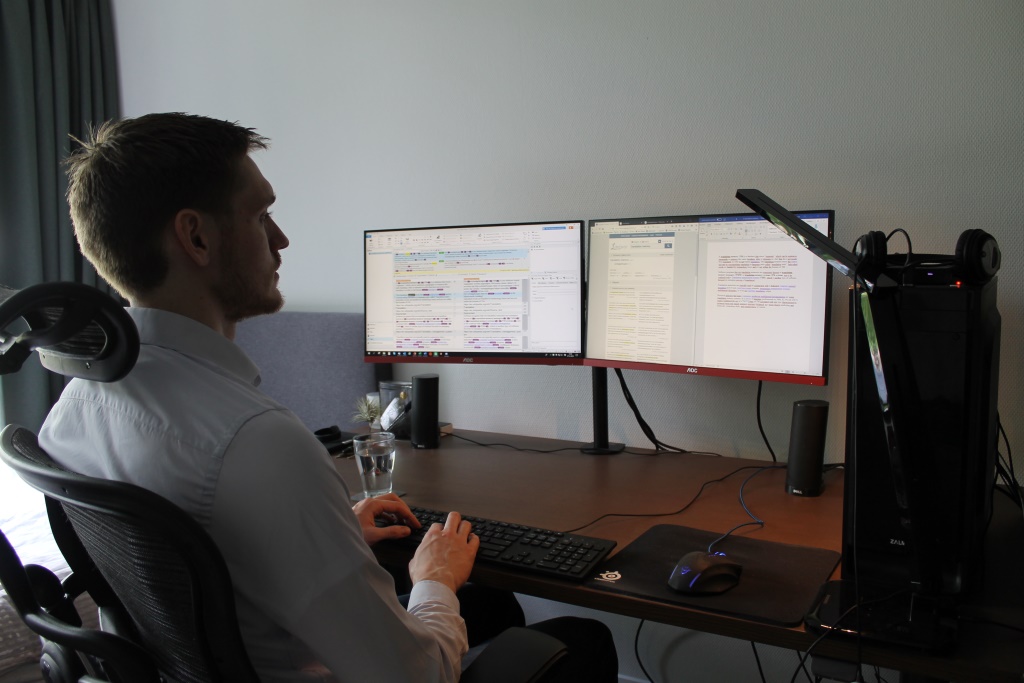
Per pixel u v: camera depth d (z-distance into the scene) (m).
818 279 1.34
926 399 0.85
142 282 0.79
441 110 1.94
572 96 1.76
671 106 1.65
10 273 2.41
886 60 1.44
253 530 0.68
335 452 1.72
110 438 0.75
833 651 0.82
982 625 0.84
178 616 0.67
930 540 0.83
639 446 1.77
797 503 1.29
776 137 1.55
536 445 1.75
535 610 1.97
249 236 0.84
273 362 1.97
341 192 2.12
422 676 0.77
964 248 0.82
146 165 0.75
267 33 2.20
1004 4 1.34
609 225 1.56
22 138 2.37
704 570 0.93
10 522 1.66
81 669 0.85
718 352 1.46
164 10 2.42
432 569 0.99
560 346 1.64
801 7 1.50
